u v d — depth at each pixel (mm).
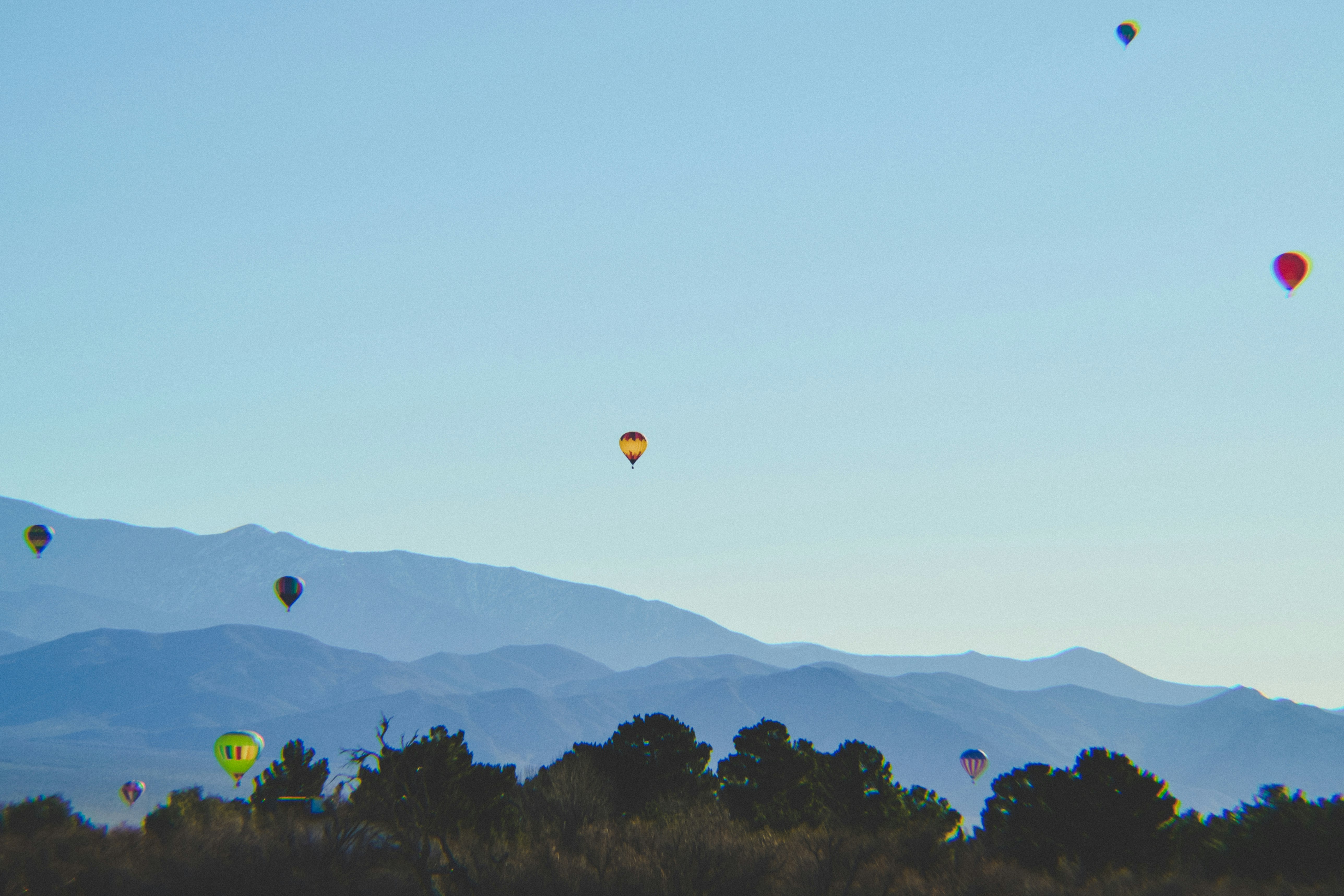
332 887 22328
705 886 25016
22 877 22141
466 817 29625
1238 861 30656
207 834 24812
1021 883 28781
